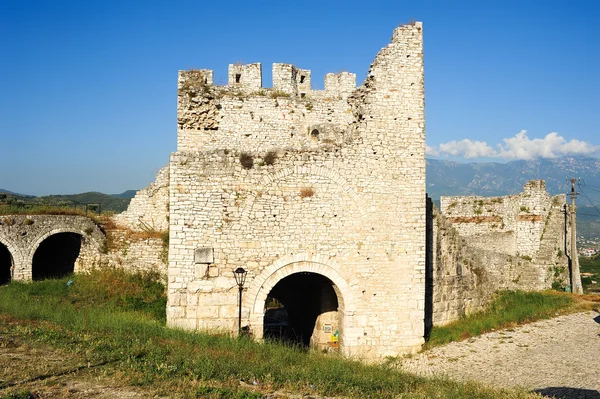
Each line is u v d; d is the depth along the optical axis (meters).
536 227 39.06
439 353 23.16
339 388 15.77
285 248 22.27
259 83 27.70
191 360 16.59
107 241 32.09
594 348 23.08
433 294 27.05
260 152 22.42
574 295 34.12
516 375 19.83
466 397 15.60
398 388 16.33
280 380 15.88
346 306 22.53
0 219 31.62
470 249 30.69
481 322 27.47
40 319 21.45
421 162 23.39
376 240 22.88
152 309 25.45
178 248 21.73
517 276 35.06
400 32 23.73
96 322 21.31
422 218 23.23
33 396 12.58
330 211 22.62
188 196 21.86
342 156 22.86
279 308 38.22
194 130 25.72
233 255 21.95
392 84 23.48
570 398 16.95
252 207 22.17
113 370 14.98
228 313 21.77
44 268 35.31
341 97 28.09
